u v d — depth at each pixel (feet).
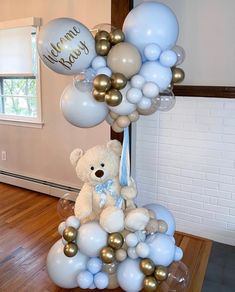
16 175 11.31
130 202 5.27
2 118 11.18
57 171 10.39
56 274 5.12
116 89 4.18
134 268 4.69
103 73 4.20
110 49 4.24
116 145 5.46
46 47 4.04
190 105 7.56
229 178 7.48
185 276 5.30
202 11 7.06
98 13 8.57
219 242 7.86
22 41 9.85
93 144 9.48
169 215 5.72
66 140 9.96
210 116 7.39
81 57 4.12
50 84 9.82
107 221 4.63
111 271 4.96
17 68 10.21
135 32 4.21
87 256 5.06
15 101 11.06
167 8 4.34
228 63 7.02
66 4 9.00
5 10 10.11
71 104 4.54
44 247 7.36
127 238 4.67
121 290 5.58
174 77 4.63
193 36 7.26
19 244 7.49
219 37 7.01
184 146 7.87
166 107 4.95
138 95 4.23
